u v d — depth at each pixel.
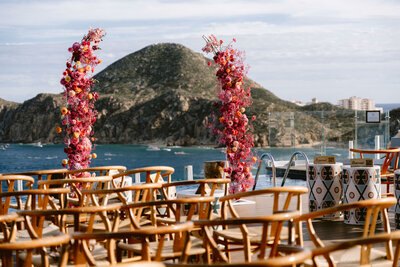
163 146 107.81
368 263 2.78
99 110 118.75
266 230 2.55
